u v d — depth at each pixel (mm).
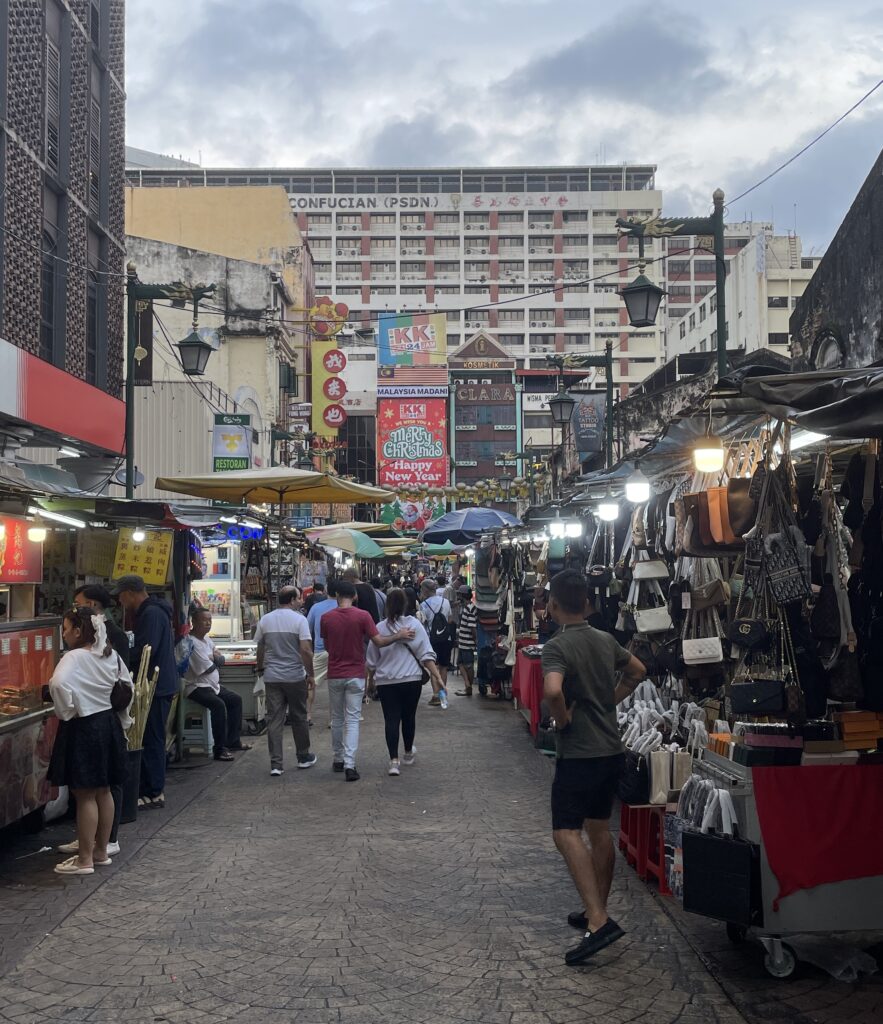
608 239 111688
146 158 112000
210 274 35562
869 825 4777
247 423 25453
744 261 59031
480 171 117000
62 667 6359
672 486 7547
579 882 4934
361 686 9680
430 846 7031
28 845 7219
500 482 28375
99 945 5102
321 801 8555
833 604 4891
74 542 9664
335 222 112250
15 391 12688
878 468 5129
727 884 4723
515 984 4602
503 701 15883
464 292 111562
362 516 50938
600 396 27547
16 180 15703
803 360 16250
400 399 65188
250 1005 4367
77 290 18656
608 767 5074
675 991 4523
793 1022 4203
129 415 13164
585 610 5316
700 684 6559
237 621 15328
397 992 4508
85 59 18969
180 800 8633
